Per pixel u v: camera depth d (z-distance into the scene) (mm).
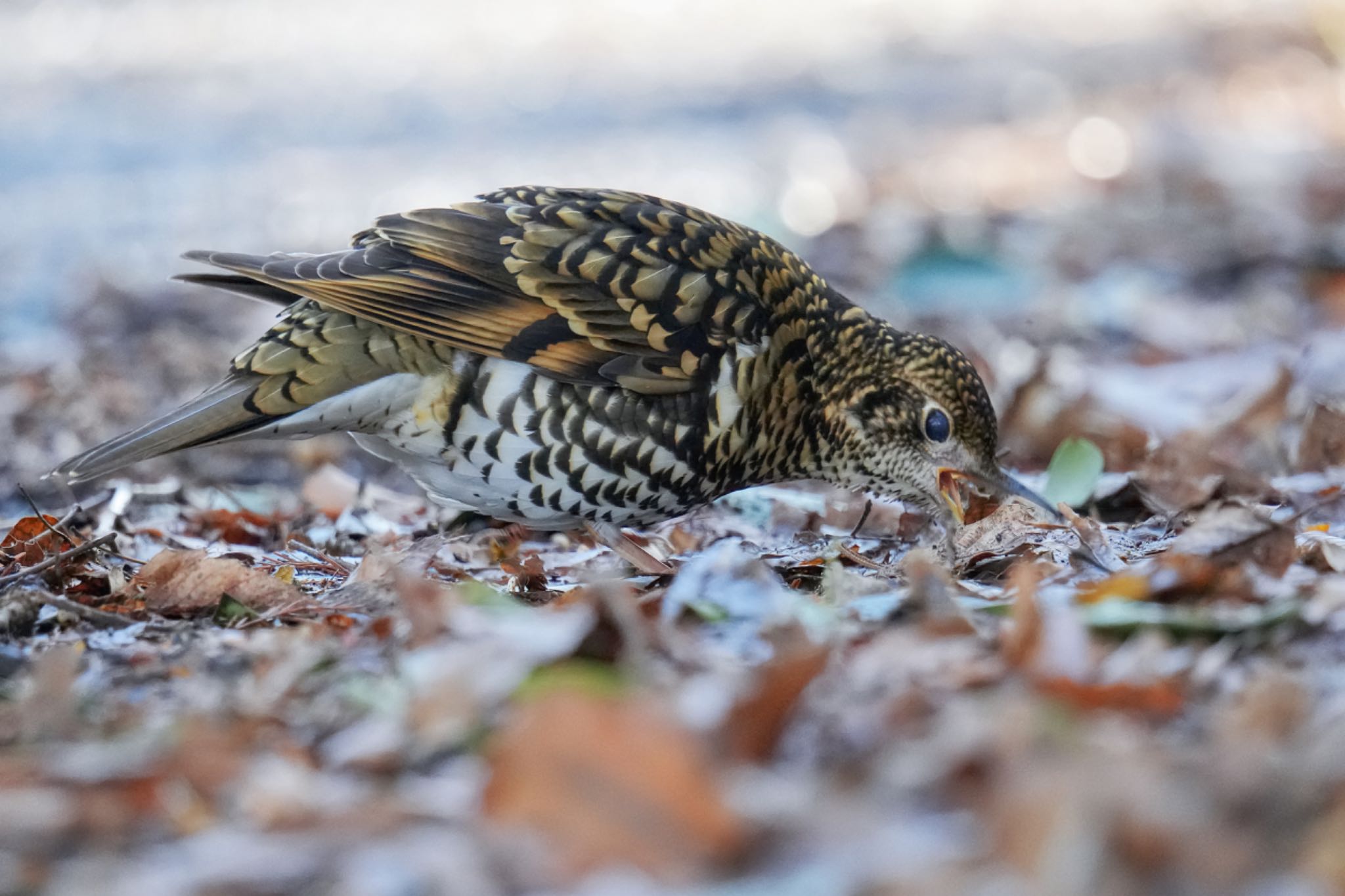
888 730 6758
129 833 6328
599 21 46750
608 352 10945
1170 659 7668
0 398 18469
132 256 25047
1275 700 6793
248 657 8328
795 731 6805
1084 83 42312
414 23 44656
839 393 11844
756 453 11617
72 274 24203
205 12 44219
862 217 28016
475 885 5723
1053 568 9656
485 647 7477
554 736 5973
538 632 7629
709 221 11648
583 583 10617
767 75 41125
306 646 8227
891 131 36281
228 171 30234
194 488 14664
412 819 6191
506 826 6004
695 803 5840
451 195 28312
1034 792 5770
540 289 10922
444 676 7172
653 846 5855
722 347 11203
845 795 6176
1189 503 12164
